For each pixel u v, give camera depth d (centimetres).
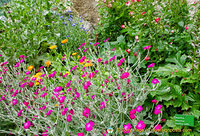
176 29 265
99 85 210
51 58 312
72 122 170
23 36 318
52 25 356
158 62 258
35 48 328
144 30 264
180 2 256
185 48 255
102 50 336
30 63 315
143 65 256
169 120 174
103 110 166
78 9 511
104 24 357
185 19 263
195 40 188
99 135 153
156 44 254
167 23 264
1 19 346
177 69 209
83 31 397
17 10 336
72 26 389
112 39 373
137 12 269
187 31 246
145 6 257
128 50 238
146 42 262
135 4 269
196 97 187
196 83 185
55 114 191
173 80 210
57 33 356
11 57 313
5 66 230
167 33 257
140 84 180
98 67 197
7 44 305
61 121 175
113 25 358
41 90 193
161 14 262
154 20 257
